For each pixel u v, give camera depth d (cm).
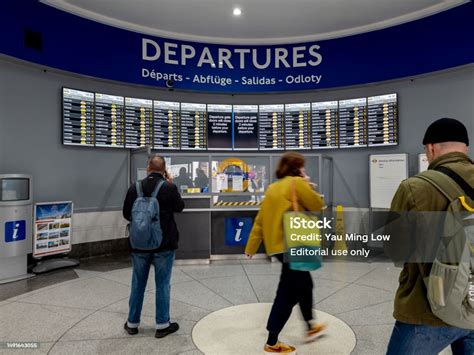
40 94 499
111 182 571
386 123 565
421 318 124
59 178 517
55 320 299
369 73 570
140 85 577
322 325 263
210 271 455
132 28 566
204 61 608
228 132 628
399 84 562
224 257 522
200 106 621
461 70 508
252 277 425
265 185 570
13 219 417
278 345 231
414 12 527
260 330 276
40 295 363
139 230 256
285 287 235
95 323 293
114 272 455
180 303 337
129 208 275
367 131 579
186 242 500
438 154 135
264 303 337
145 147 523
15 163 473
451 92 518
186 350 246
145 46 577
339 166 611
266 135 629
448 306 113
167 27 576
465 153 133
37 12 478
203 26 572
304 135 618
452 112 517
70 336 269
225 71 614
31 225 438
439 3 501
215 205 512
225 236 523
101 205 560
